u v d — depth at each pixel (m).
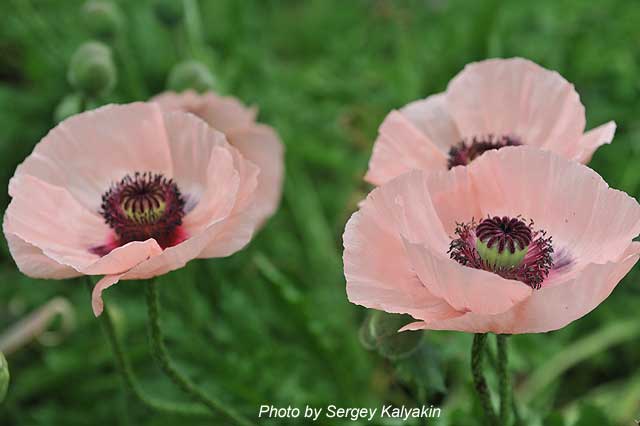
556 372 1.42
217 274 1.49
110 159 1.15
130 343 1.45
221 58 1.78
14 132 1.61
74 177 1.14
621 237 1.05
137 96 1.54
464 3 1.82
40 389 1.45
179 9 1.60
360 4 1.93
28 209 1.11
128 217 1.13
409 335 1.13
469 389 1.25
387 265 1.07
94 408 1.44
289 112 1.68
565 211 1.07
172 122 1.15
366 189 1.57
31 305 1.50
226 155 1.10
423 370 1.16
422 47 1.78
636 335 1.47
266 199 1.39
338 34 1.92
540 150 1.07
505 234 1.07
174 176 1.15
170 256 1.07
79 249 1.12
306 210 1.58
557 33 1.72
